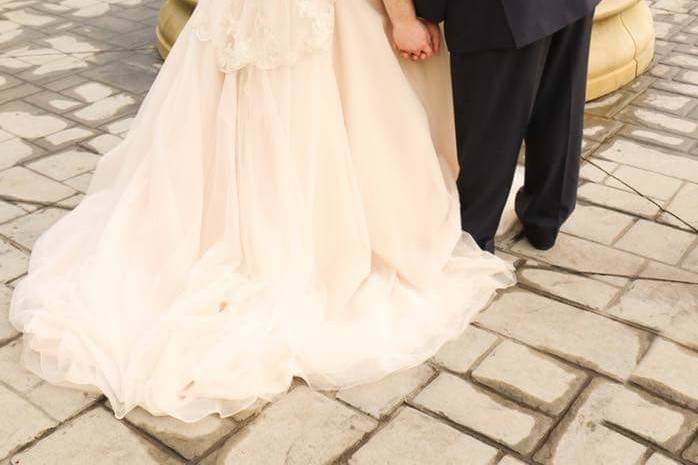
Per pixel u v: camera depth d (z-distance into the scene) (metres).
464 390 2.47
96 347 2.52
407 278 2.82
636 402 2.42
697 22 5.31
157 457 2.26
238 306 2.56
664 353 2.60
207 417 2.38
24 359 2.59
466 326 2.72
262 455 2.26
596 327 2.72
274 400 2.44
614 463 2.22
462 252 2.92
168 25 4.85
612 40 4.39
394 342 2.60
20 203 3.50
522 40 2.48
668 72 4.63
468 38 2.56
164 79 2.92
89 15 5.69
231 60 2.62
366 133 2.72
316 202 2.73
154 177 2.74
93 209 3.07
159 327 2.47
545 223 3.05
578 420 2.36
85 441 2.31
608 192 3.51
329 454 2.26
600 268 3.02
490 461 2.23
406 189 2.80
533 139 2.96
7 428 2.36
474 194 2.91
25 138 4.07
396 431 2.33
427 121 2.80
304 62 2.62
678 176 3.63
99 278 2.65
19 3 5.94
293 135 2.65
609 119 4.14
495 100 2.68
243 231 2.67
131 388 2.39
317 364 2.51
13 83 4.68
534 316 2.77
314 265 2.77
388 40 2.73
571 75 2.78
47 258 2.93
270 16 2.55
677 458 2.24
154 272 2.70
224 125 2.66
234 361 2.46
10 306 2.80
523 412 2.39
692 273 2.99
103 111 4.34
